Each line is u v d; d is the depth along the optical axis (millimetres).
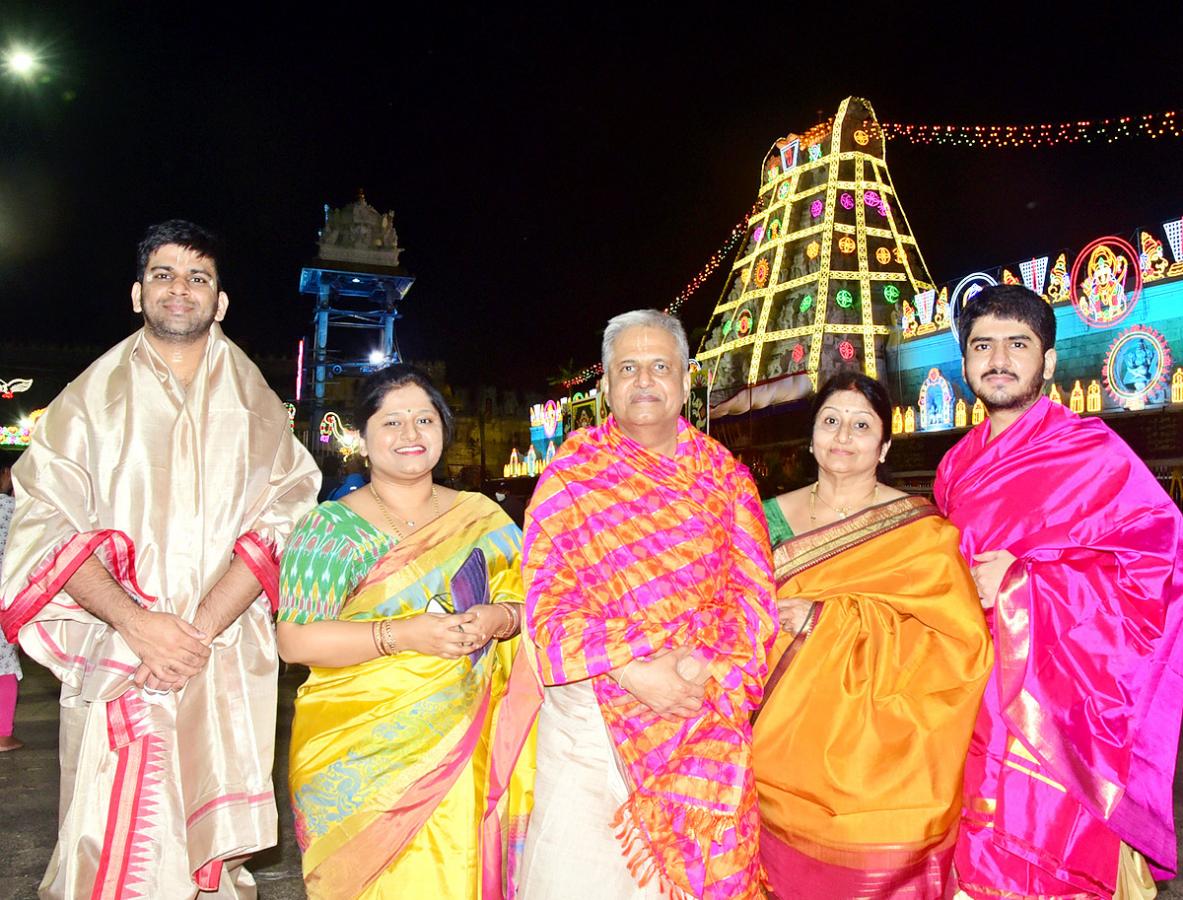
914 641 2533
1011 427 2756
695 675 2207
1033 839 2473
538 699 2445
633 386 2346
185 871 2439
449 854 2346
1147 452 18906
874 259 40438
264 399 2736
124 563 2430
